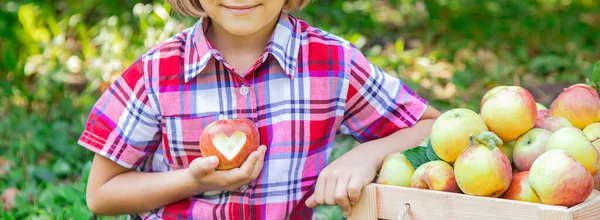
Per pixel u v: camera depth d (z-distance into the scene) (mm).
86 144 2102
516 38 6117
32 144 3777
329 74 2119
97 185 2131
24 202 2994
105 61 5035
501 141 1734
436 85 4832
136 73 2082
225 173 1939
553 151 1670
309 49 2123
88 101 4500
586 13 7051
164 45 2102
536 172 1662
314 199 2023
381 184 1938
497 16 6637
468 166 1722
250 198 2062
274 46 2049
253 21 1936
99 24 5633
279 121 2072
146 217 2141
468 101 4543
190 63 2045
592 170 1782
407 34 6188
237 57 2090
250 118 2049
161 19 5199
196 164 1929
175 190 2020
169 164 2119
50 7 5844
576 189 1616
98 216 2723
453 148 1839
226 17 1939
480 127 1850
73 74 5082
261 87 2062
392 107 2209
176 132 2061
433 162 1859
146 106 2061
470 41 5988
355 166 2012
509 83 4895
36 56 5168
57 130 3982
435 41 6094
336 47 2148
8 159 3658
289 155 2078
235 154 1910
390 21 6590
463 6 6777
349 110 2209
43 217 2789
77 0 6043
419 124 2230
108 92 2113
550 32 6297
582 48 5852
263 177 2062
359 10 6539
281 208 2090
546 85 4867
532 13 6820
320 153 2148
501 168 1707
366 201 1936
